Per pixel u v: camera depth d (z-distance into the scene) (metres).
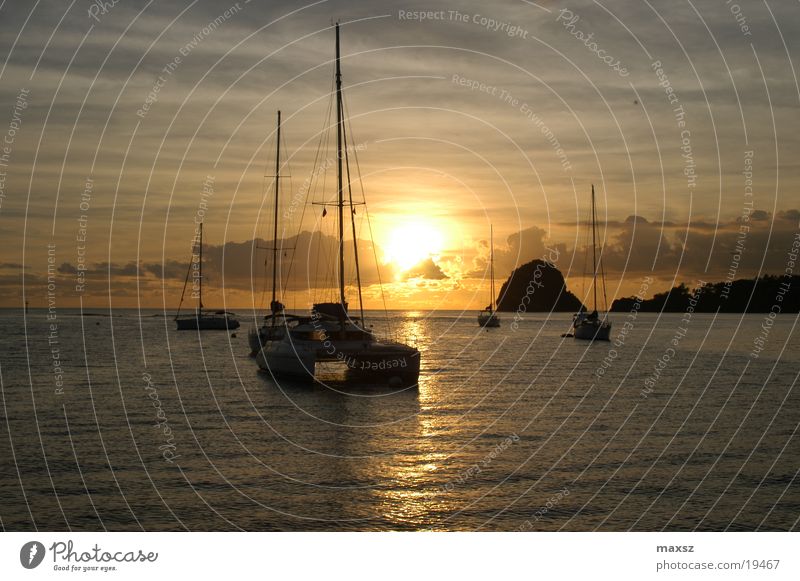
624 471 22.61
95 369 53.22
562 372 52.66
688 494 20.33
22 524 17.75
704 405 35.72
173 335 104.44
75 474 22.11
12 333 108.56
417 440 27.31
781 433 28.36
